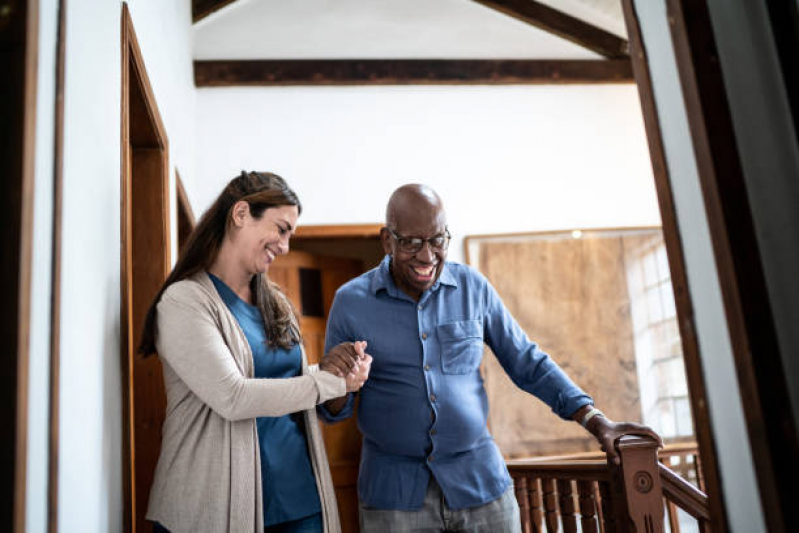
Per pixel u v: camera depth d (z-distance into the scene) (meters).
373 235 4.73
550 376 1.96
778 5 1.21
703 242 1.23
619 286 4.80
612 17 5.06
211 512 1.44
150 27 2.66
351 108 4.90
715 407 1.24
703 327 1.26
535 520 2.71
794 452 1.08
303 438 1.68
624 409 4.60
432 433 1.81
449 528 1.79
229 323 1.55
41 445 1.03
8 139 0.97
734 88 1.20
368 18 5.02
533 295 4.75
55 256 1.12
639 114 5.14
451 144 4.94
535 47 5.15
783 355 1.11
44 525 1.04
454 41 5.07
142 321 2.59
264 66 4.82
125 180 1.84
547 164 4.99
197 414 1.50
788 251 1.16
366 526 1.82
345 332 1.93
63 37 1.22
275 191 1.66
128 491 1.67
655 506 1.87
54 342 1.09
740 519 1.19
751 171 1.17
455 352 1.89
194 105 4.71
